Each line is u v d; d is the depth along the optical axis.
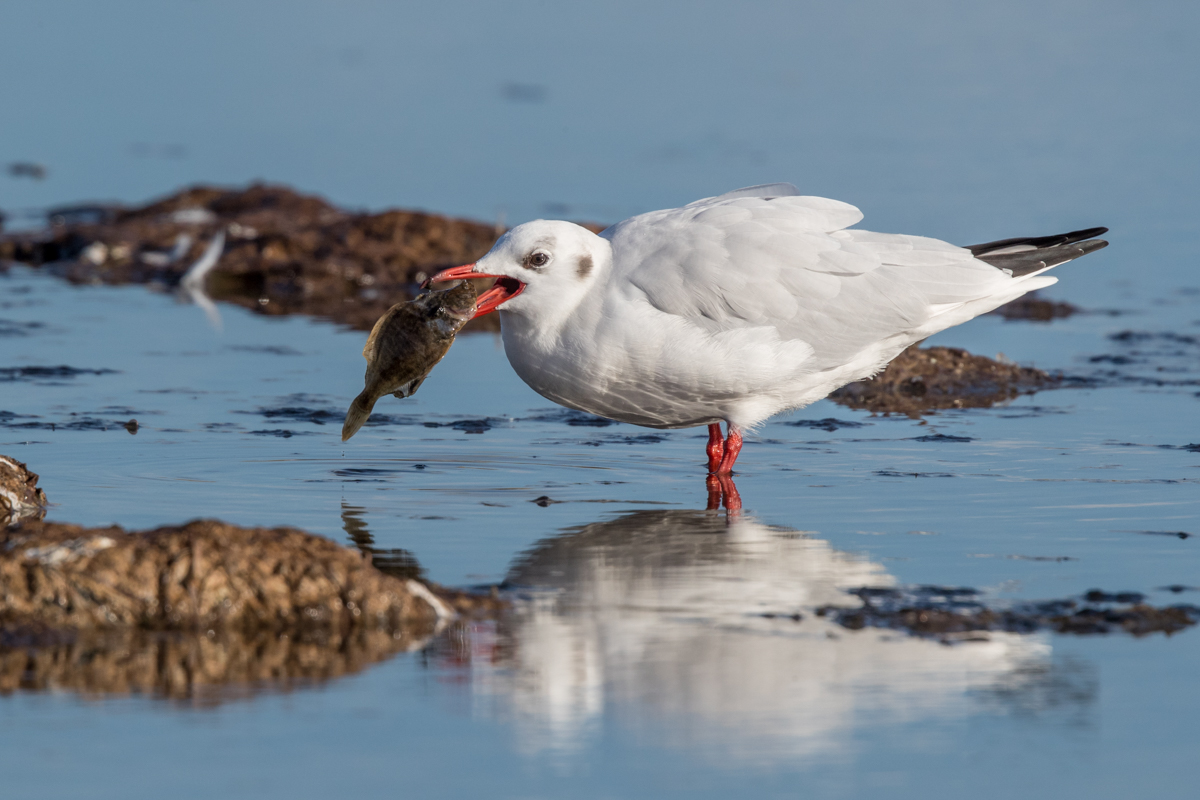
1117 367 17.16
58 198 27.09
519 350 12.43
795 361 12.18
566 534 10.64
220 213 25.22
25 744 7.09
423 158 30.06
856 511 11.31
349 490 11.77
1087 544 10.34
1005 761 7.03
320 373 16.48
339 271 22.48
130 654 8.27
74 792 6.62
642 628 8.66
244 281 22.55
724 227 12.25
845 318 12.28
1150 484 12.00
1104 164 28.67
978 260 12.87
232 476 12.12
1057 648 8.36
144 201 26.95
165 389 15.48
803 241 12.29
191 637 8.55
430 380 16.45
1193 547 10.25
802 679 7.92
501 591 9.32
